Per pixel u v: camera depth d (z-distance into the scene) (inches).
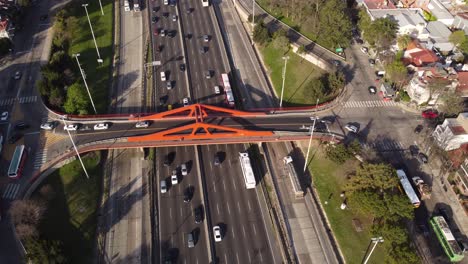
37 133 6117.1
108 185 5654.5
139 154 6087.6
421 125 6353.3
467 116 5836.6
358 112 6515.8
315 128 6131.9
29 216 4852.4
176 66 7736.2
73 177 5625.0
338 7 7578.7
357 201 4943.4
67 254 4810.5
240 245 4963.1
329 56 7573.8
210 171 5846.5
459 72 6781.5
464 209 5265.8
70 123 6181.1
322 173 5733.3
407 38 7308.1
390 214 4783.5
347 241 4926.2
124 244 4997.5
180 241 4995.1
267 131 5915.4
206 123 5920.3
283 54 7805.1
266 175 5812.0
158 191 5580.7
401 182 5408.5
